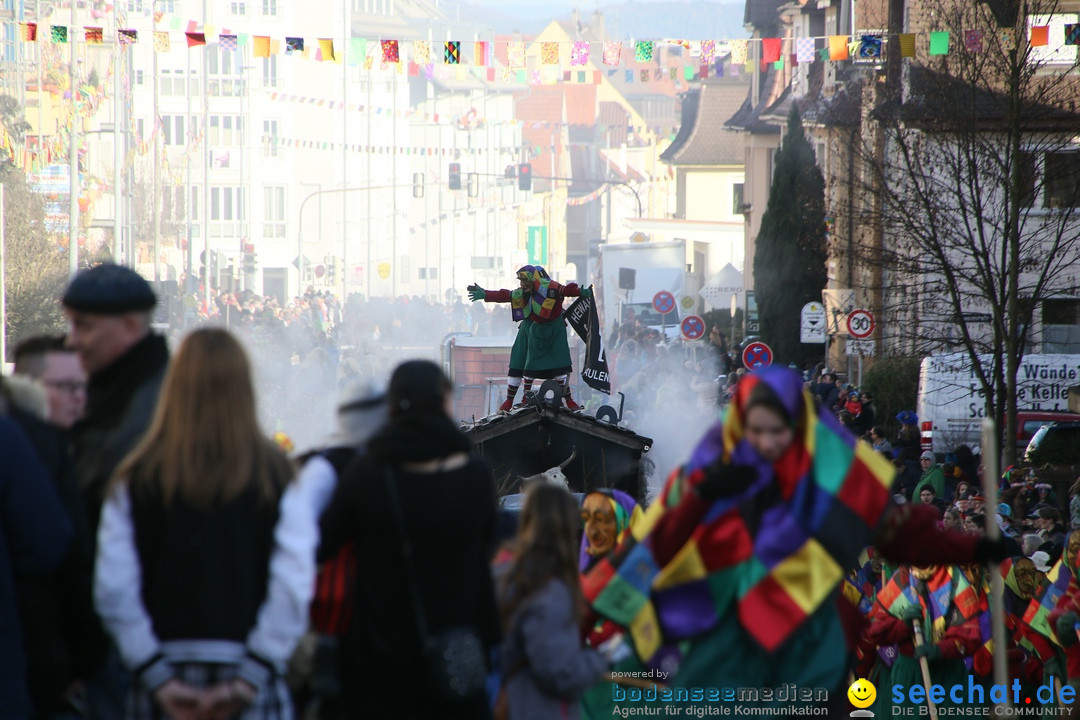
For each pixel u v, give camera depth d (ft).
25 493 43.80
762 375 54.03
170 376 44.60
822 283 432.66
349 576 48.98
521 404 172.76
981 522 128.47
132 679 45.32
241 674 43.55
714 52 214.90
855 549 54.24
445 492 47.85
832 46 209.15
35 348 49.96
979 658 95.91
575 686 53.47
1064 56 285.84
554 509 54.80
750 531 54.49
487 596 49.47
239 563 43.70
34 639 45.09
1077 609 82.89
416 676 47.34
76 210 467.52
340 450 52.39
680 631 55.11
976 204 240.12
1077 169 255.50
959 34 246.47
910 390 303.68
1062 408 273.75
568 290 171.32
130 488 43.80
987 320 245.45
